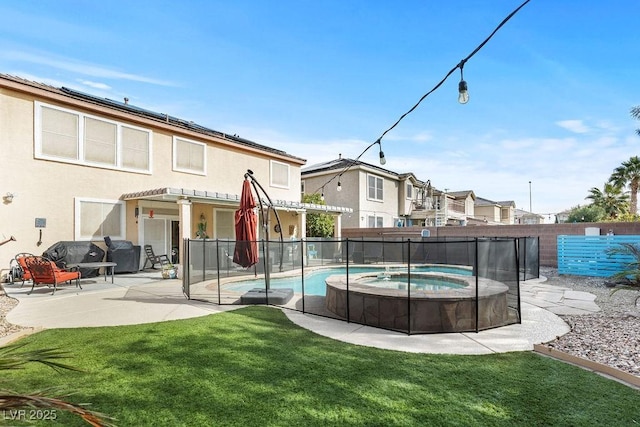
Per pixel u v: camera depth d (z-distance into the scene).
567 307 6.91
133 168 12.83
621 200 33.12
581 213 34.41
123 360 3.94
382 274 9.08
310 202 21.92
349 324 5.71
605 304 7.19
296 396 3.12
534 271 11.24
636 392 3.24
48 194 10.62
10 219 9.84
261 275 12.18
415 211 28.42
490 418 2.78
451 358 4.13
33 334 4.98
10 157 9.87
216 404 2.97
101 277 11.16
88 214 11.54
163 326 5.36
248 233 8.53
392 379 3.50
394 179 27.02
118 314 6.23
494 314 5.58
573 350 4.35
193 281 9.98
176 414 2.81
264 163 18.20
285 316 6.23
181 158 14.47
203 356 4.08
